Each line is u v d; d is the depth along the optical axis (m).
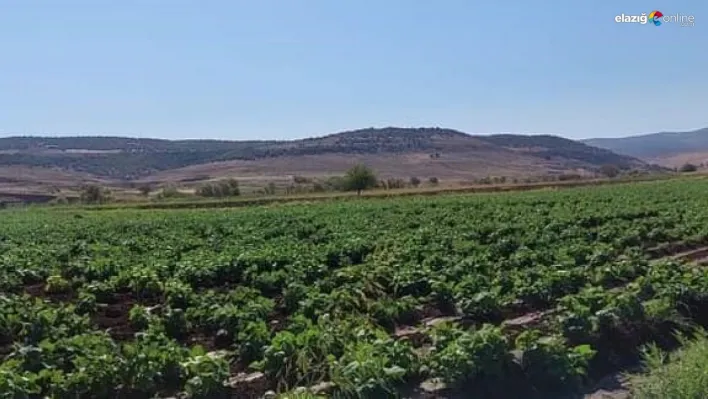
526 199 48.50
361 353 9.77
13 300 13.88
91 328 12.98
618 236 23.98
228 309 12.94
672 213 31.59
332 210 43.12
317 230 29.38
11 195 111.25
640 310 12.30
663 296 13.36
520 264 18.55
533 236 23.59
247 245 23.61
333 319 12.70
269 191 97.19
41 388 9.44
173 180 175.25
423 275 16.14
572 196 50.44
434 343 10.71
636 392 9.34
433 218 33.69
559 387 10.05
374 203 52.44
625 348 11.70
